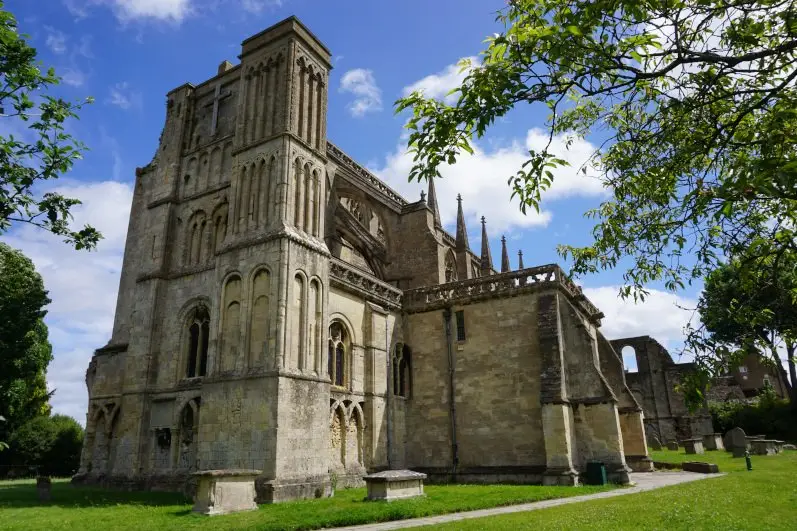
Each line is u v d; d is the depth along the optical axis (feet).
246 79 107.55
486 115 25.32
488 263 204.64
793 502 56.24
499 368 107.86
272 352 83.51
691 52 22.98
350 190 134.41
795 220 25.58
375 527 52.49
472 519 53.31
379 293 114.62
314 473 83.15
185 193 114.93
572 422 99.45
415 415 113.91
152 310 106.11
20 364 140.26
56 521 57.67
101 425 110.63
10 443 173.37
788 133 21.52
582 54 24.00
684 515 47.70
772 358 25.27
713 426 204.44
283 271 87.51
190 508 67.05
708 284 26.73
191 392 96.99
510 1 26.58
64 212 39.40
